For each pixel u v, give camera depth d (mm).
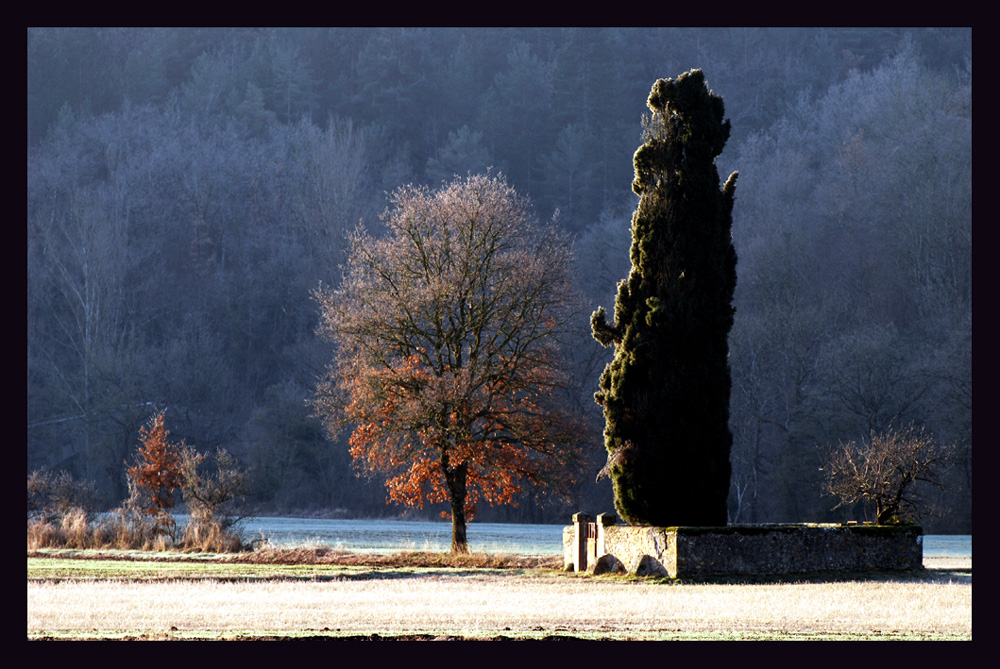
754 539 47000
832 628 31922
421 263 65312
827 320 131875
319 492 143125
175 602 37219
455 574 51781
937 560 61125
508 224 66125
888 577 47000
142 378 152625
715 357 51250
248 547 66250
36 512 72438
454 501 65000
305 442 145750
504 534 103562
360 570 53094
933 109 150000
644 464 50281
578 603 37406
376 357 64125
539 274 65562
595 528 53000
